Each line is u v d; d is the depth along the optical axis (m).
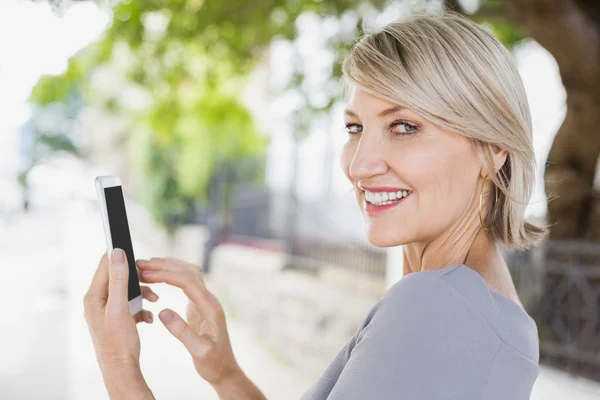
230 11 7.39
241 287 8.88
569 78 6.37
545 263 5.85
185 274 1.68
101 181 1.47
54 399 5.21
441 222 1.22
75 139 57.97
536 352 1.17
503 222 1.30
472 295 1.07
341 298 6.02
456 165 1.21
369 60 1.20
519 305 1.26
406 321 1.02
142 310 1.60
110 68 10.41
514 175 1.26
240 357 6.85
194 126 11.66
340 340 5.92
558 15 5.78
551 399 4.31
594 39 5.95
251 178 10.48
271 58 9.26
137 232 18.64
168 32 7.64
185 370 6.33
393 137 1.22
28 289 10.68
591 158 6.62
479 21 6.55
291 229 7.80
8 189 42.91
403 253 1.54
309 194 7.41
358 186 1.34
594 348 5.30
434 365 0.99
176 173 13.70
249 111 11.47
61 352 6.73
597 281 5.39
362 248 6.19
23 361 6.33
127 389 1.30
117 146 27.11
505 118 1.20
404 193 1.23
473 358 1.02
